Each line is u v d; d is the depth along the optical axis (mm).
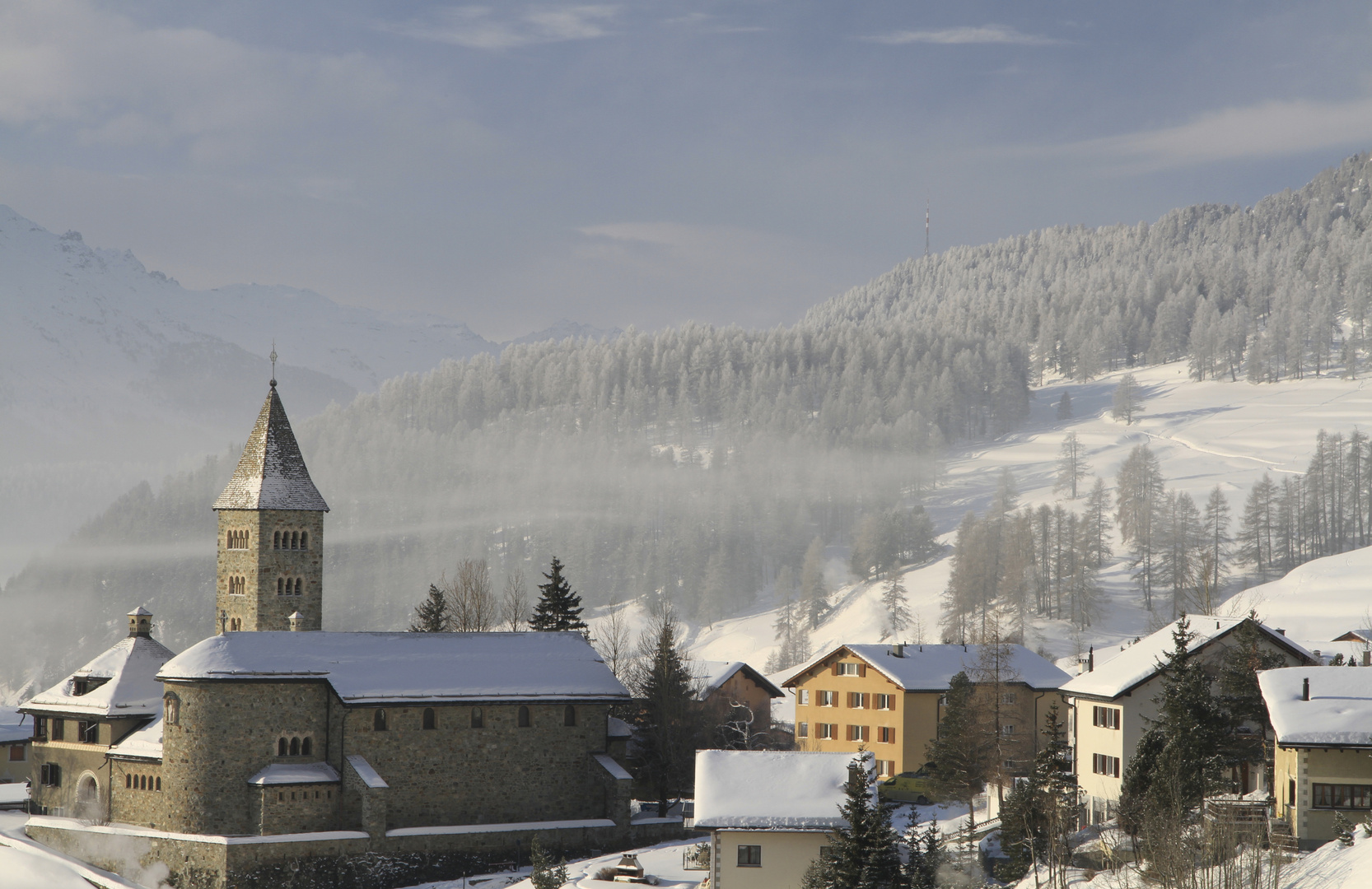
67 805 122188
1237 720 91812
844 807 79625
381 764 116688
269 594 128250
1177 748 81562
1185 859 68688
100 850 113125
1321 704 80562
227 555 130000
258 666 115438
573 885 98812
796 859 83625
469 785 119625
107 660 126688
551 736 123250
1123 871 77062
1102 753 102625
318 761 116688
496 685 121562
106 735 120125
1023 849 86438
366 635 123688
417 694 117750
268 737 114812
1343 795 76938
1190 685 87938
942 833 104312
